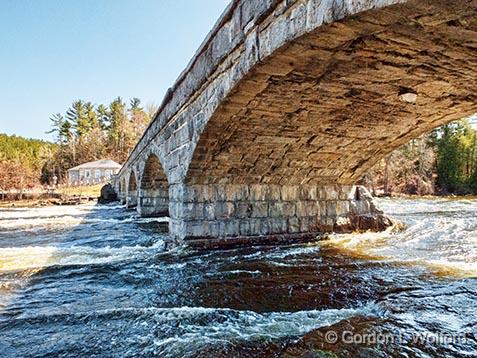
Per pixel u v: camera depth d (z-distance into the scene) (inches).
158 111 384.2
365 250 307.6
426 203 934.4
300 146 292.0
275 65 155.8
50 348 135.0
